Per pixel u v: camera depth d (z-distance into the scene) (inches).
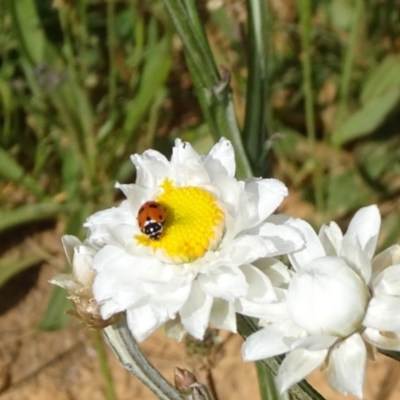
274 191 3.1
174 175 3.3
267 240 3.0
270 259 3.1
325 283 2.9
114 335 3.3
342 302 2.9
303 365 2.9
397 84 7.1
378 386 6.2
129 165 7.0
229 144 3.3
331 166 7.1
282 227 3.1
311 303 2.9
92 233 3.2
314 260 3.0
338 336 2.9
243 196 3.1
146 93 6.9
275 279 3.1
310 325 2.9
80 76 7.0
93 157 6.9
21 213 7.0
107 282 3.1
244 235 3.1
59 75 6.3
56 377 6.6
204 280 3.0
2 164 7.0
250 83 4.4
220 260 3.0
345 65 6.8
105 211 3.3
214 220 3.1
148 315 3.0
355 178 7.0
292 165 7.1
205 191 3.2
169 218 3.1
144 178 3.3
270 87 7.1
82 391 6.5
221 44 7.1
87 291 3.2
